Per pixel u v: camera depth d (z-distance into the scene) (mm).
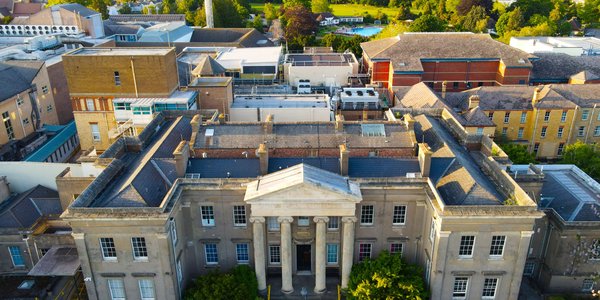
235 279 49750
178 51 137500
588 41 140500
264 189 46500
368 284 47719
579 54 126500
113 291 48031
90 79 79812
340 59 126500
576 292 54656
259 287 51531
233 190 49094
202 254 52562
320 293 51750
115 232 44562
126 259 45906
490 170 52969
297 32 179125
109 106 81750
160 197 48062
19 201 60719
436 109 70875
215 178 49594
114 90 80500
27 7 167750
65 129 89938
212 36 156125
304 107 84688
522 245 45062
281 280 53812
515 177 55750
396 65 111500
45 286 54469
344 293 51625
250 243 51969
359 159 53281
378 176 51594
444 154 54062
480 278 46969
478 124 82250
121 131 75000
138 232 44531
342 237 51531
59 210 61594
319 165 52938
